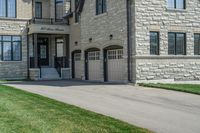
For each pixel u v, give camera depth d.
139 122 11.05
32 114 11.79
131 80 24.73
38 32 33.94
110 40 27.12
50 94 18.53
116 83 25.53
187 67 26.08
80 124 10.16
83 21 31.86
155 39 24.98
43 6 38.09
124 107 14.20
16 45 34.97
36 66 34.78
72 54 35.16
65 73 35.09
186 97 17.44
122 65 25.98
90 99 16.59
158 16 25.06
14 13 34.94
